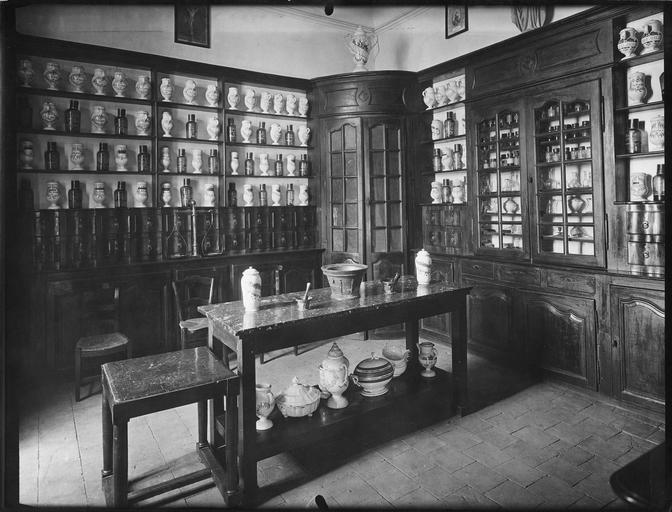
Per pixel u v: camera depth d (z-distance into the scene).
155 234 4.13
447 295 2.88
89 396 3.38
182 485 2.13
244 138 4.64
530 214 3.62
